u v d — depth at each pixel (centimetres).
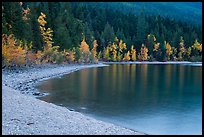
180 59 18438
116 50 16600
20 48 7375
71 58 11031
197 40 19300
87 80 6050
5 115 2480
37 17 10800
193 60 18200
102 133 2327
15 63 7225
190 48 18575
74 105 3525
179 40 18675
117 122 2834
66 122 2522
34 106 2966
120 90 4738
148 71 8825
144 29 19012
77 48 11694
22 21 8712
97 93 4403
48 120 2505
